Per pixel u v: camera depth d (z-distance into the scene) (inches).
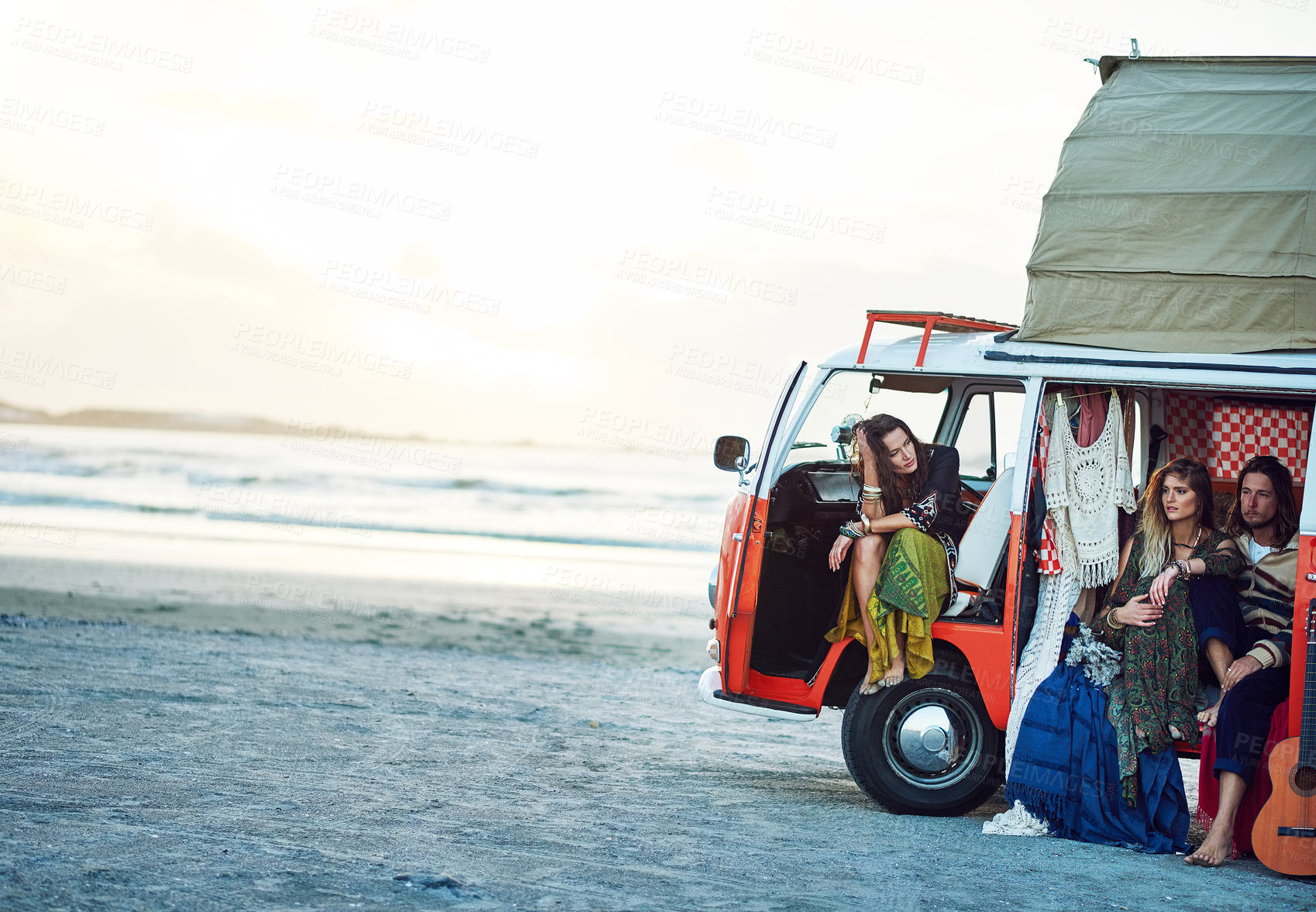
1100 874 189.5
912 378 255.0
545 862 181.6
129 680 340.8
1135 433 245.3
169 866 166.4
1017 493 219.9
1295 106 218.2
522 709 343.9
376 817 205.0
